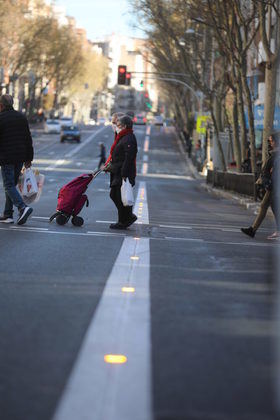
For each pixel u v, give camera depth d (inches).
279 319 423.5
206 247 1046.4
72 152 7357.3
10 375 393.4
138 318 541.0
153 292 650.2
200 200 2910.9
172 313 563.5
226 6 2886.3
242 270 818.8
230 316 561.3
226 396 364.5
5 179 1176.8
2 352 437.1
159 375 399.2
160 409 345.7
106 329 503.5
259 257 953.5
